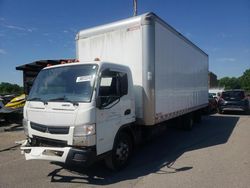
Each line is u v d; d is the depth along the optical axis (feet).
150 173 19.97
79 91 17.85
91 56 25.54
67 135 17.17
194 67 39.14
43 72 20.62
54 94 18.76
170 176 19.21
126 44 23.39
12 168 21.20
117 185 17.65
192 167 21.30
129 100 21.25
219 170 20.44
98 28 25.22
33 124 19.04
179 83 31.42
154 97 23.20
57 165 21.86
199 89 43.27
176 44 29.84
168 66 27.12
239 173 19.70
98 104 17.44
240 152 26.02
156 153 26.05
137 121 22.89
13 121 43.01
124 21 23.65
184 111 34.04
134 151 26.55
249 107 69.67
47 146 18.25
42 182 18.28
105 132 18.37
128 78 21.22
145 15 22.56
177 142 31.35
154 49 23.03
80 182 18.29
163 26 25.45
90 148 17.13
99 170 20.67
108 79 18.95
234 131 38.83
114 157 19.76
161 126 28.40
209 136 35.01
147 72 22.54
